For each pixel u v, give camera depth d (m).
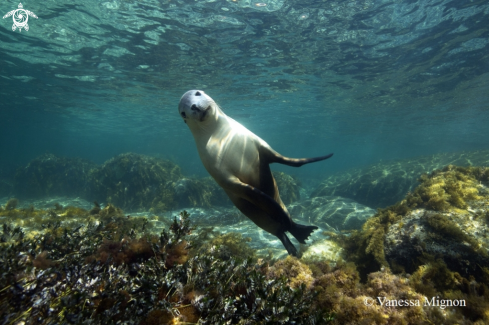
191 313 2.00
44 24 10.91
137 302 2.00
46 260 2.62
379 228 4.41
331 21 10.48
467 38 11.62
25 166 21.05
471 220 3.94
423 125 37.03
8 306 1.92
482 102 22.94
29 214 6.73
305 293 2.51
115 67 15.62
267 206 2.88
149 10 9.85
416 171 14.52
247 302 2.21
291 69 15.66
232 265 2.58
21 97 24.05
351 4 9.37
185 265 2.45
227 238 5.51
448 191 4.60
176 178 16.34
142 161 16.16
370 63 14.55
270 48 12.91
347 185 15.74
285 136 56.38
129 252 2.76
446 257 3.56
